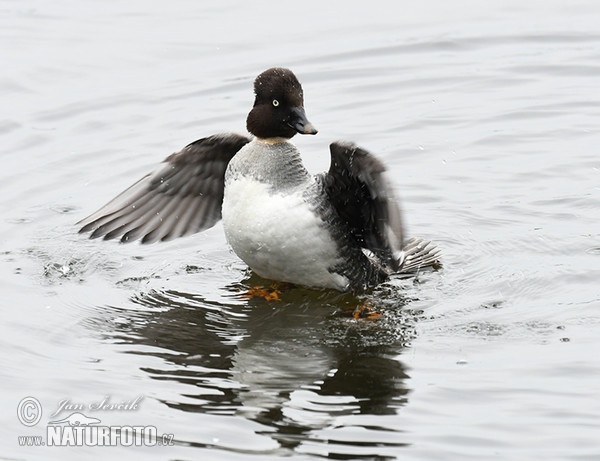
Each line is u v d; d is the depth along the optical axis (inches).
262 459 370.9
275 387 418.9
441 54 786.8
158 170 514.0
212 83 748.0
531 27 820.6
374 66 770.8
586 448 370.6
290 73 485.7
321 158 648.4
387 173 423.5
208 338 463.8
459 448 373.7
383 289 509.0
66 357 446.3
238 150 513.0
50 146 669.3
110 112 711.7
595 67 757.9
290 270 491.5
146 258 547.5
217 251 556.4
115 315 486.6
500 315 476.1
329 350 450.3
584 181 612.1
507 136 671.8
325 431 386.9
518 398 403.2
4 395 415.5
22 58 781.3
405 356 441.7
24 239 561.3
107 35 818.8
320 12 856.9
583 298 486.9
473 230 566.9
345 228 486.6
